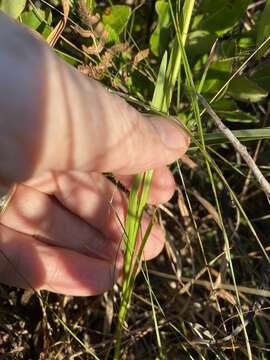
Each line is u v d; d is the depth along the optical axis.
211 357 0.15
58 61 0.12
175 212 0.16
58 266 0.14
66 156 0.12
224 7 0.14
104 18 0.14
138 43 0.15
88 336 0.15
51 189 0.14
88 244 0.14
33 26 0.14
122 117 0.12
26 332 0.15
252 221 0.16
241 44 0.15
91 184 0.14
